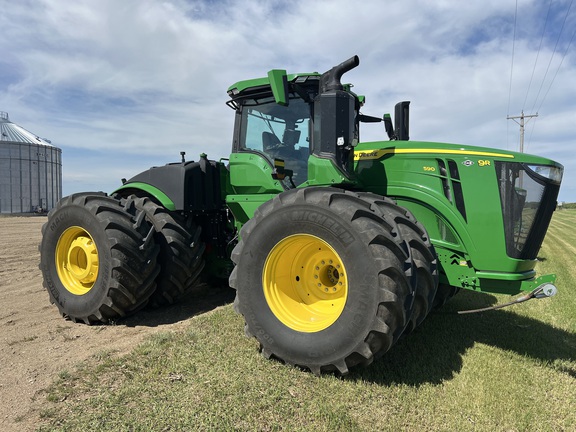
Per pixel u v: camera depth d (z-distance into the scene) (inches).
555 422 98.5
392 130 200.4
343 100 138.2
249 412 93.7
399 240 111.8
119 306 155.3
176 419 90.5
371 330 104.7
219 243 200.7
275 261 123.9
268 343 119.7
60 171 1418.6
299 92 151.3
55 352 129.3
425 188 143.1
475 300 209.8
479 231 133.9
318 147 146.6
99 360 120.6
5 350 131.0
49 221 171.0
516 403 104.7
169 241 171.8
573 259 385.1
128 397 99.1
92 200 163.0
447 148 140.8
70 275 168.6
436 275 128.3
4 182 1242.0
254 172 168.7
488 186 133.3
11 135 1289.4
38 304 189.0
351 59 131.4
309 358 112.9
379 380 112.6
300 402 99.5
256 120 171.2
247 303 124.0
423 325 163.6
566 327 171.6
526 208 132.4
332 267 125.0
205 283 222.8
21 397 101.0
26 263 306.7
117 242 151.3
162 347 128.3
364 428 91.4
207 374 110.8
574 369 127.7
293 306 124.3
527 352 140.3
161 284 173.3
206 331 142.9
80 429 86.8
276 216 121.6
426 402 103.3
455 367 125.0
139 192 193.3
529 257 134.6
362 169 155.8
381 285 104.3
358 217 110.4
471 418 97.9
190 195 181.3
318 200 115.7
